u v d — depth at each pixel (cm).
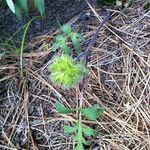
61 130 23
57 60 18
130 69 23
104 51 24
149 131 22
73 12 26
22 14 26
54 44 22
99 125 22
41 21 26
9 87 24
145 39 24
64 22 26
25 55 25
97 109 20
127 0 26
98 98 23
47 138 23
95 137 22
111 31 25
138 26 25
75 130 21
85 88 23
